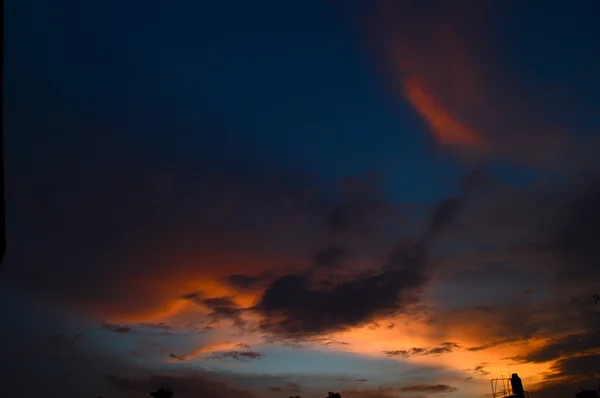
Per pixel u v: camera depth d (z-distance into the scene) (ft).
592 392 142.72
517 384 161.79
